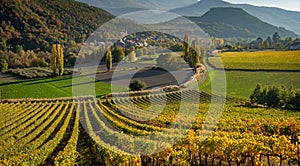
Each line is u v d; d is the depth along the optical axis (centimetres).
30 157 1705
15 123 2995
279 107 4025
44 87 5434
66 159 1625
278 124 2545
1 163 1625
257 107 3997
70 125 2877
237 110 3688
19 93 5106
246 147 1602
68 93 4906
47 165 1817
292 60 7062
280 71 6050
